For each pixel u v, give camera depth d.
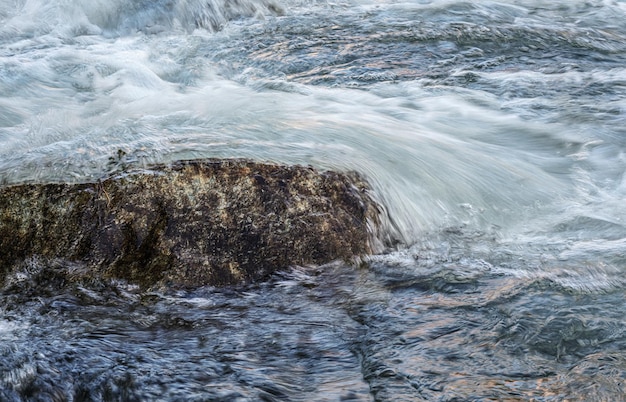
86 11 9.70
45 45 8.80
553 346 3.48
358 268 4.38
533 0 10.71
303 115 5.76
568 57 8.00
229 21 9.66
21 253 4.28
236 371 3.36
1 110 6.22
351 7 10.20
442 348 3.49
